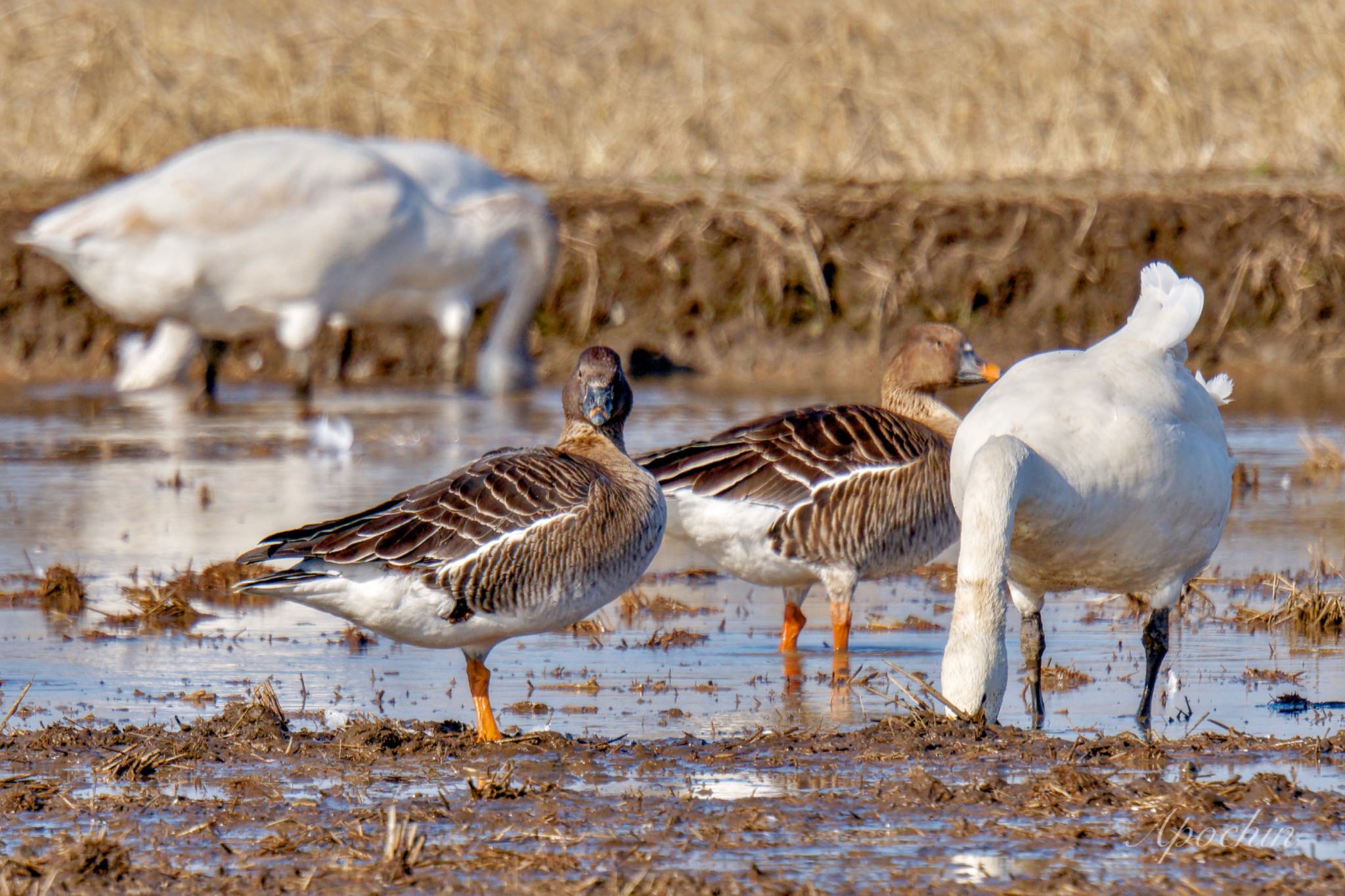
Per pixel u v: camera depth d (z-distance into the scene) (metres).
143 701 10.77
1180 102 30.06
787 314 26.62
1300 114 30.03
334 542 9.69
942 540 13.08
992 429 10.32
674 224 27.14
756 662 12.12
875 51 31.48
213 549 15.23
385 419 22.83
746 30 32.75
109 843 7.60
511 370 25.05
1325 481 18.41
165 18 32.69
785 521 12.45
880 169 29.69
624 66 31.62
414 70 30.48
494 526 9.78
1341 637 12.65
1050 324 26.39
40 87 30.25
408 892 7.24
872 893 7.24
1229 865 7.56
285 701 10.81
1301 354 26.08
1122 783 8.72
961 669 9.48
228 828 8.14
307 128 30.06
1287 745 9.38
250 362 27.19
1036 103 30.25
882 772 8.94
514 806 8.40
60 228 22.69
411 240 23.67
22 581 14.09
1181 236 26.67
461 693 11.12
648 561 10.60
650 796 8.57
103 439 21.25
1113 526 10.20
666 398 24.12
